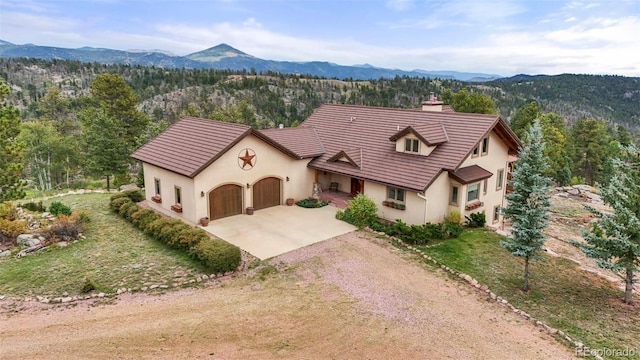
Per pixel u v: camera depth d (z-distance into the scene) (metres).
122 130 44.03
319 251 18.34
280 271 16.36
